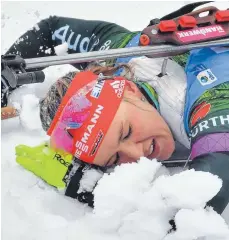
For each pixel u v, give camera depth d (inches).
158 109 91.0
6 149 101.6
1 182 91.4
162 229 75.4
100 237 78.9
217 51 92.5
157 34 88.8
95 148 83.4
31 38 118.0
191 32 90.6
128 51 85.7
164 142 87.2
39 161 88.7
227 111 83.1
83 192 86.1
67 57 82.3
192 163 82.8
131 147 84.3
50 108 88.1
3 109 107.1
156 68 94.1
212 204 76.7
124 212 78.5
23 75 78.1
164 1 147.3
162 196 74.9
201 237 75.5
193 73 90.7
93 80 86.0
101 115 83.4
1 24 143.9
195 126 84.9
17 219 83.9
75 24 117.0
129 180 78.7
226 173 78.5
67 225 81.4
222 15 93.2
